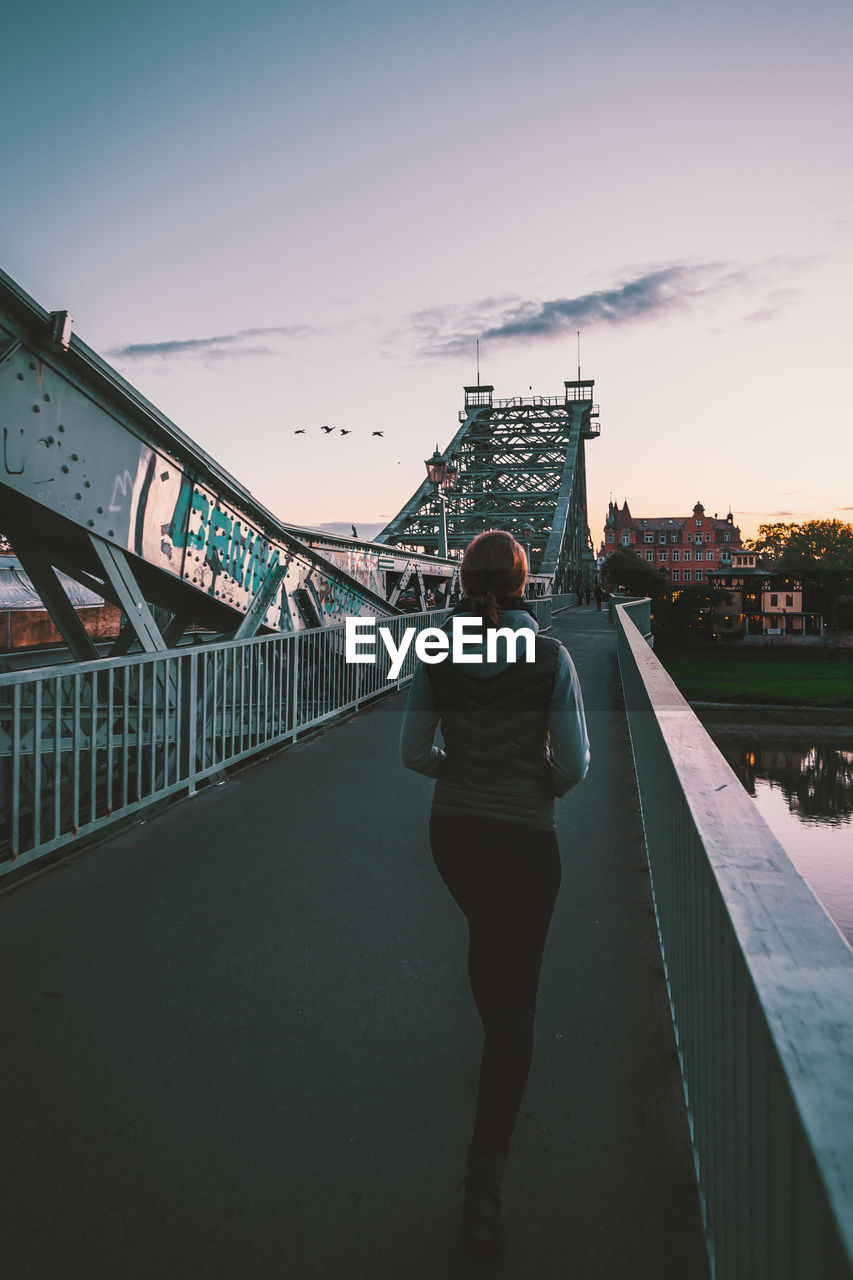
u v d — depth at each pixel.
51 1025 2.92
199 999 3.11
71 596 18.78
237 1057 2.72
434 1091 2.54
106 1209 2.06
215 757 6.34
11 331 4.86
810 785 48.50
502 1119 1.96
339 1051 2.77
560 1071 2.67
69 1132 2.35
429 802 5.88
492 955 2.11
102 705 5.51
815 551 147.62
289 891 4.20
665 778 3.31
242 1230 2.00
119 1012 3.01
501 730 2.17
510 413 85.00
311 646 8.70
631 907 4.09
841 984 1.12
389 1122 2.40
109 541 5.96
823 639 113.12
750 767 52.62
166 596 7.89
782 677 84.81
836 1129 0.84
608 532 171.88
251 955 3.48
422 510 70.94
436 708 2.26
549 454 78.44
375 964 3.40
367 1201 2.09
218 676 6.54
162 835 5.11
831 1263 0.75
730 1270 1.50
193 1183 2.15
